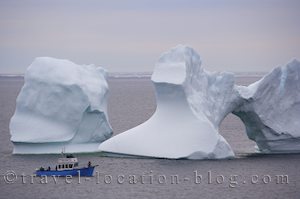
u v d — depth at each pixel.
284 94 90.12
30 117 90.44
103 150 86.88
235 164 83.31
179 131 84.44
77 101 89.06
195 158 83.75
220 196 68.81
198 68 87.50
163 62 86.81
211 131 84.19
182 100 84.81
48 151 89.88
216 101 87.75
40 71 90.81
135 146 85.38
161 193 69.75
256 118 88.88
